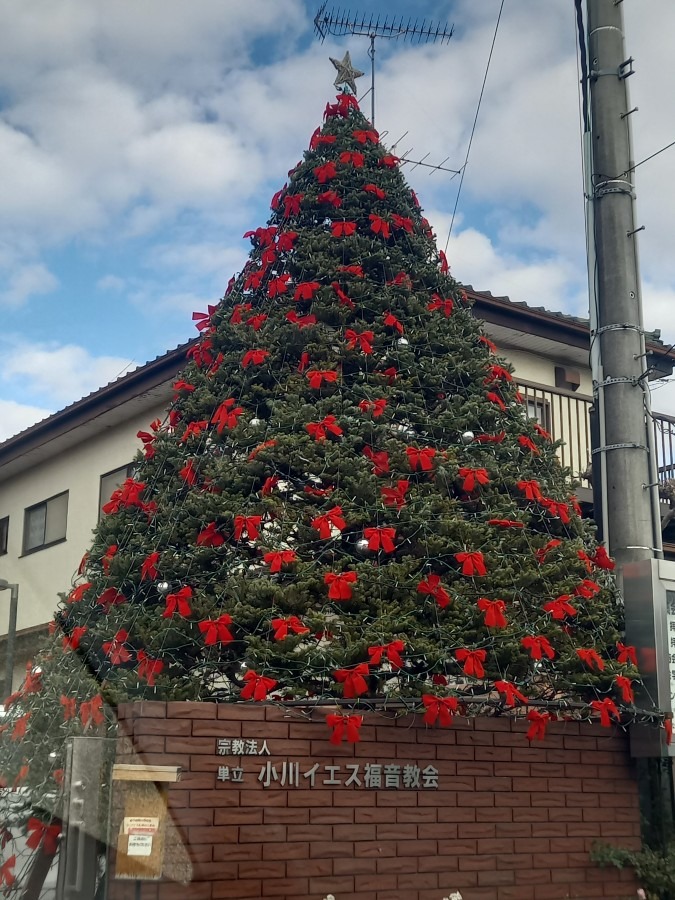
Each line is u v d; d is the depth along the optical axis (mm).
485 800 5727
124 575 6316
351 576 5547
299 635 5430
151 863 4848
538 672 6043
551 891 5766
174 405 7082
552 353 12289
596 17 8164
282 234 7172
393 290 6949
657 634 6488
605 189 7863
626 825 6195
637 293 7734
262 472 6113
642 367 7570
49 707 6047
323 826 5262
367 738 5488
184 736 5102
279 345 6711
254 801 5148
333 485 6066
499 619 5562
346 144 7609
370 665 5539
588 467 10664
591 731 6258
